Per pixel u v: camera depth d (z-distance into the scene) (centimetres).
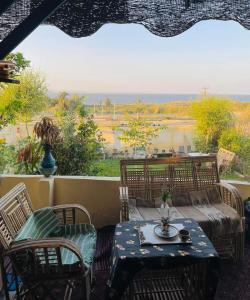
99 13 223
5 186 392
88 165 462
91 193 391
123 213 315
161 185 368
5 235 239
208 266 230
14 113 476
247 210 349
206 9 215
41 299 253
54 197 395
